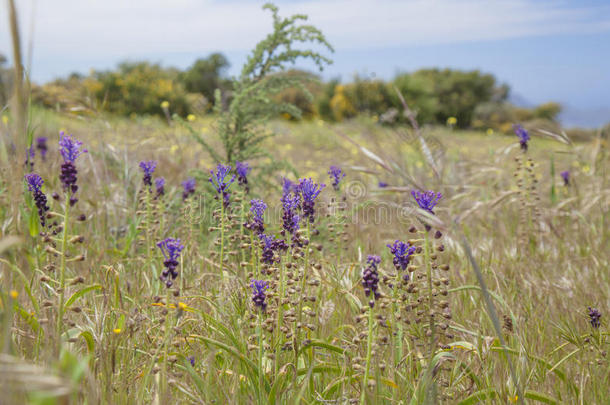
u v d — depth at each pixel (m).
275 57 4.37
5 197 2.64
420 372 2.11
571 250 4.31
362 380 1.99
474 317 2.87
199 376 2.09
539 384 2.24
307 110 25.53
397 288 2.06
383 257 3.42
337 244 3.37
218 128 4.42
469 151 8.53
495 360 2.33
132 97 18.09
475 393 1.97
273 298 2.20
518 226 4.66
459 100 30.55
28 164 2.56
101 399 1.82
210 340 2.00
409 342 2.37
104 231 3.83
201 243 3.77
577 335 2.52
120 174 4.42
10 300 1.63
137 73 19.12
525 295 3.19
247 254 3.18
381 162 2.19
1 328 1.74
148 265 3.10
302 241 2.23
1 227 2.65
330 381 2.22
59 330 1.92
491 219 5.04
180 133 6.80
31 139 2.23
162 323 2.16
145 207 3.54
